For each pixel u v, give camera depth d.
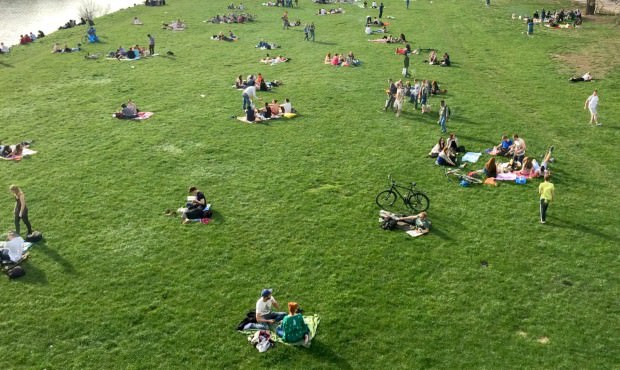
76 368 17.62
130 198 28.78
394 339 18.97
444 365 17.84
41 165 32.84
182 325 19.55
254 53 60.56
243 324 19.48
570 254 23.88
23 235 25.28
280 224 26.23
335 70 53.47
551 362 17.92
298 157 33.81
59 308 20.39
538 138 36.81
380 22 74.44
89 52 61.34
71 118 40.91
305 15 82.31
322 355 18.25
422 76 51.56
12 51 63.59
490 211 27.47
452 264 23.16
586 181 30.78
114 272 22.56
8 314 20.05
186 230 25.72
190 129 38.41
